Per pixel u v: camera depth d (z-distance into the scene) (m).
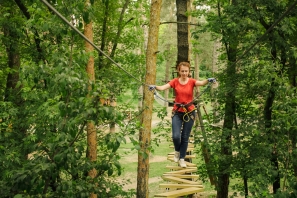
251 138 10.74
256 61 9.97
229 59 12.22
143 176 9.70
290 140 9.93
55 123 5.92
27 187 4.79
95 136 8.76
